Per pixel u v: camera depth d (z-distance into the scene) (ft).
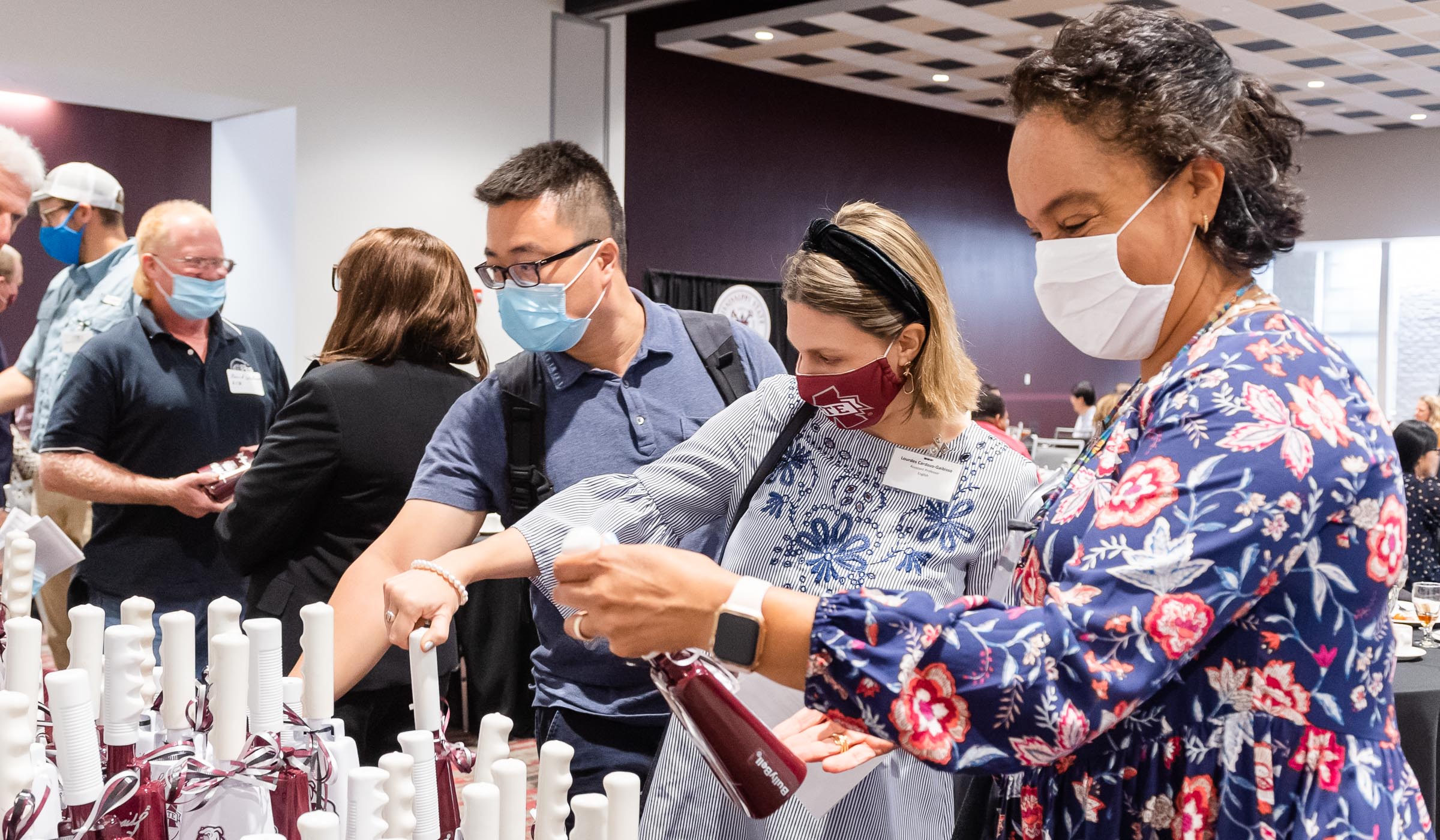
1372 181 41.57
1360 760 2.87
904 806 4.66
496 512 6.12
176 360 10.29
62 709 2.94
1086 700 2.62
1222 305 3.22
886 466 4.84
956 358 4.78
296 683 3.48
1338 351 3.07
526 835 3.26
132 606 3.80
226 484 9.64
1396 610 12.83
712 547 5.74
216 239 10.19
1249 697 2.92
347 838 2.83
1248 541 2.67
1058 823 3.19
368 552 5.66
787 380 5.18
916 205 38.34
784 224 34.42
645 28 30.94
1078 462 3.46
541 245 5.84
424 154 24.13
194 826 3.10
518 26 25.62
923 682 2.66
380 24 23.36
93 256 13.17
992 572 4.76
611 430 6.09
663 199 31.55
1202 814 2.96
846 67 33.01
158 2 20.38
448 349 7.56
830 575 4.73
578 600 2.97
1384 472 2.89
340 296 7.52
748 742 3.27
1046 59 3.20
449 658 7.59
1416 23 28.09
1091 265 3.22
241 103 21.93
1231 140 3.07
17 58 18.90
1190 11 27.09
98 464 9.73
